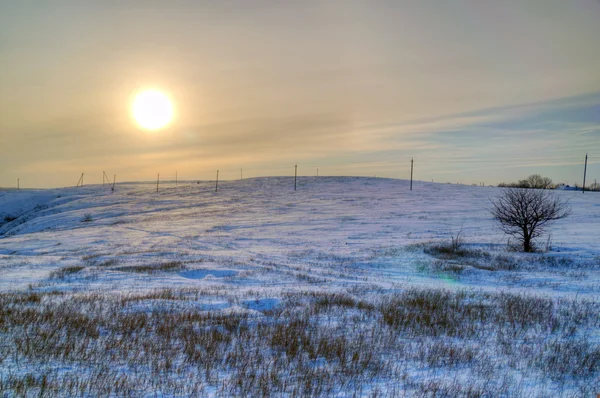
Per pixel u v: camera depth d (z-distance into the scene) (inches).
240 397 274.7
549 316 524.7
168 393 277.3
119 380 293.4
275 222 2225.6
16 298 566.6
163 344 377.4
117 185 5383.9
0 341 371.6
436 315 525.0
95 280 813.2
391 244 1437.0
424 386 301.9
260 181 4503.0
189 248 1512.1
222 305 551.2
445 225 1870.1
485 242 1364.4
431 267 1018.1
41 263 1104.8
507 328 470.9
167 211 2967.5
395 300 615.2
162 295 608.4
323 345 386.9
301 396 278.7
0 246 1806.1
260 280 831.7
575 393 297.6
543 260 1087.0
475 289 759.1
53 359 331.9
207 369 317.7
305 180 4389.8
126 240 1808.6
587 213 2012.8
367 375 322.3
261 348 380.5
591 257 1083.9
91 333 400.5
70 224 2689.5
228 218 2471.7
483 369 342.0
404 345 402.9
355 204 2797.7
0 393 265.0
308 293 653.3
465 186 3651.6
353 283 814.5
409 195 3110.2
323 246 1487.5
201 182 5423.2
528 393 296.0
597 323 496.4
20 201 4025.6
